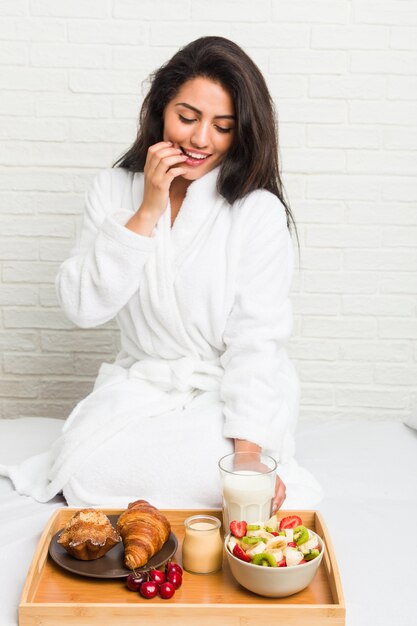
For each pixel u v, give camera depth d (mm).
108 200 1794
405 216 2451
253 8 2338
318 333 2518
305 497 1600
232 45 1623
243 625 1162
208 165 1694
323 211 2449
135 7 2338
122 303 1677
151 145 1761
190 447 1572
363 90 2383
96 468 1575
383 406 2555
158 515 1337
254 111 1621
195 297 1687
